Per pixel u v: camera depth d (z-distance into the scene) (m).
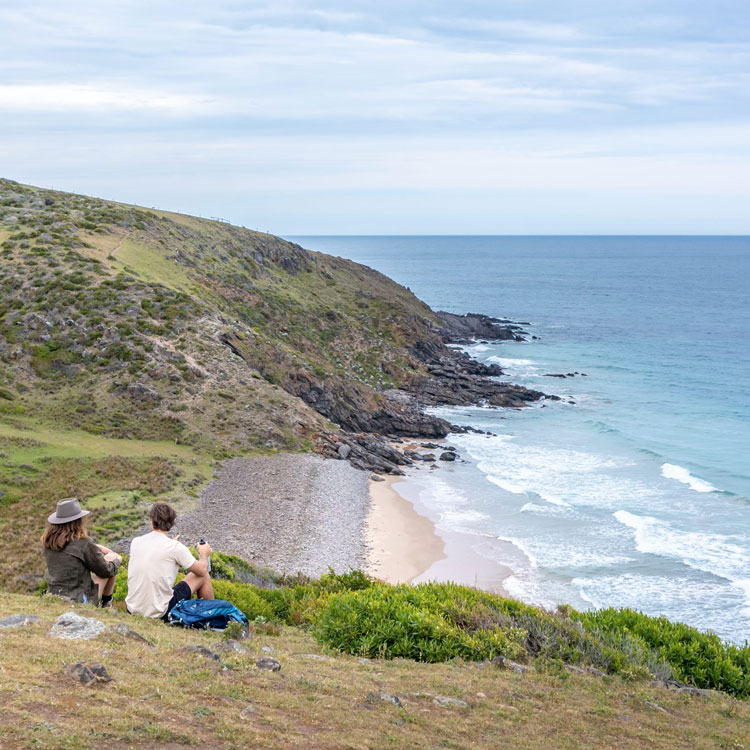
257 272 108.62
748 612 32.56
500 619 12.68
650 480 55.47
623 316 180.25
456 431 72.38
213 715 6.23
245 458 54.75
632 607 33.06
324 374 74.94
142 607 9.32
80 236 86.94
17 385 59.88
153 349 65.19
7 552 32.28
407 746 6.60
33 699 5.73
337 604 11.69
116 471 46.03
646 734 8.60
